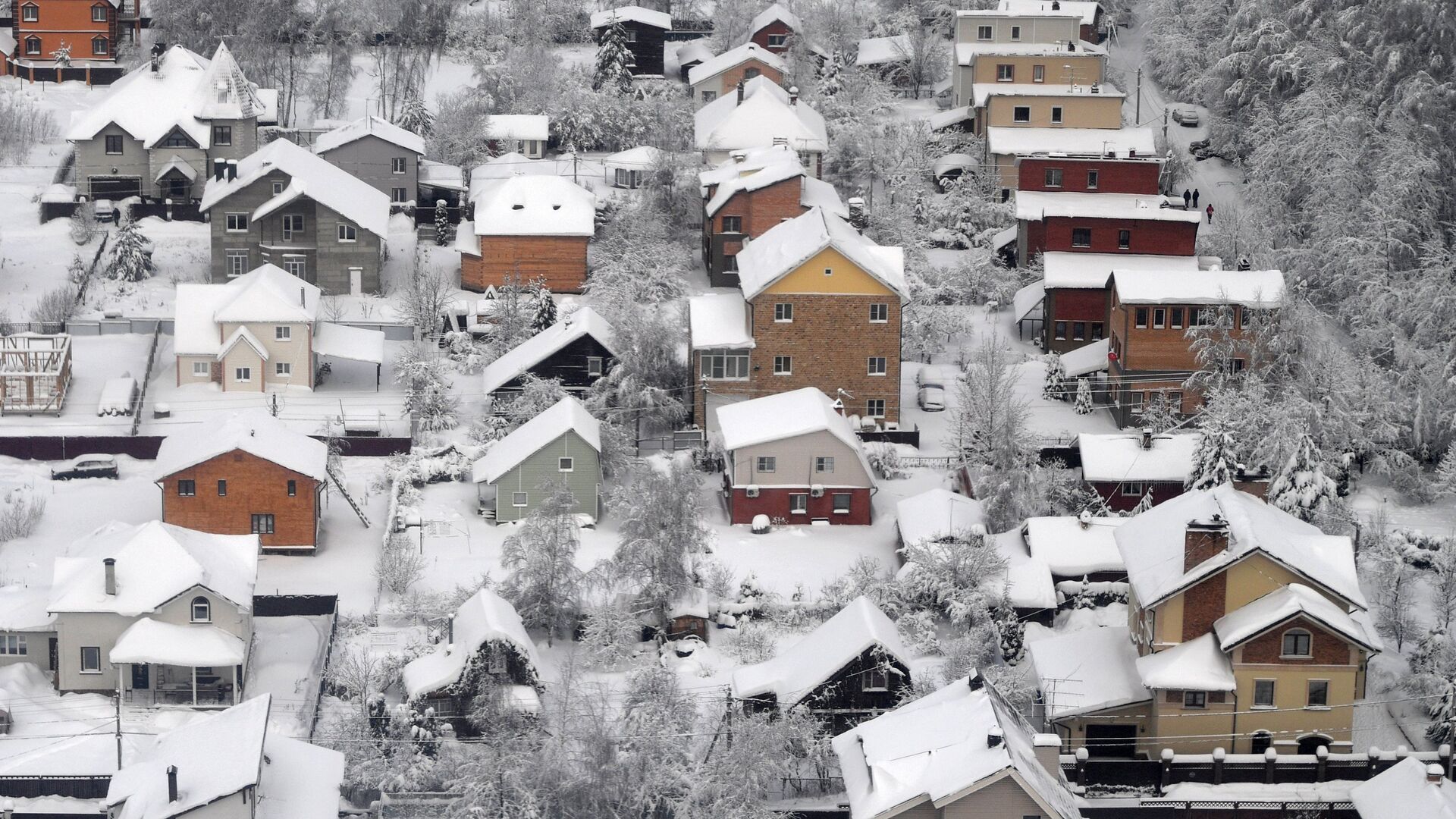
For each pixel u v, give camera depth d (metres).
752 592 166.38
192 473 172.75
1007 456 181.00
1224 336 197.00
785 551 177.12
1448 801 129.38
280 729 146.12
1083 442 183.25
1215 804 138.12
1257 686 144.50
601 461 184.00
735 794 130.12
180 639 151.50
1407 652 160.00
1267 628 142.75
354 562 173.88
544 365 198.50
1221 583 145.62
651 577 161.38
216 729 131.00
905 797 123.56
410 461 188.50
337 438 192.50
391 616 163.50
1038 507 177.50
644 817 132.50
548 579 160.75
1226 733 145.25
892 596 163.50
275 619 164.88
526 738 135.62
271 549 174.12
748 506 182.50
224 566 157.25
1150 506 178.88
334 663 154.88
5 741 144.88
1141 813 138.25
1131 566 151.62
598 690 147.88
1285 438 175.88
